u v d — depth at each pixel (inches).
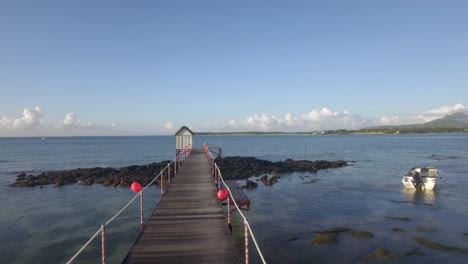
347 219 719.7
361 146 3757.4
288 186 1128.8
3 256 536.4
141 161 2215.8
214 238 357.7
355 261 507.2
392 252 534.3
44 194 1025.5
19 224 703.7
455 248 546.0
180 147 1476.4
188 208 483.2
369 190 1048.2
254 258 525.0
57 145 4899.1
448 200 900.0
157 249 325.4
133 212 801.6
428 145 3779.5
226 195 472.4
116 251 556.1
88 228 676.1
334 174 1427.2
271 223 698.8
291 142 5393.7
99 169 1480.1
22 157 2559.1
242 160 1743.4
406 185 1090.1
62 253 548.7
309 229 655.1
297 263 504.7
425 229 642.2
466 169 1560.0
